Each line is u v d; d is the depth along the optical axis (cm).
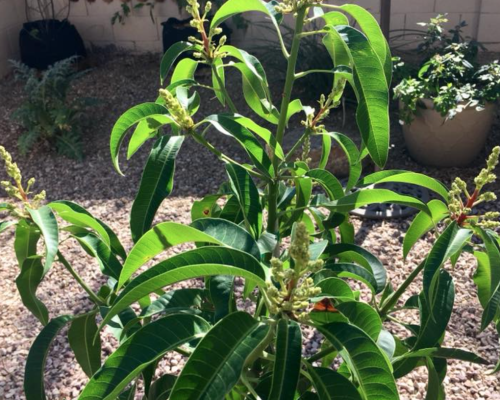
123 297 95
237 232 107
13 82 609
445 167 425
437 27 468
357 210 370
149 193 111
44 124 480
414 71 448
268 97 139
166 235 101
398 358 131
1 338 296
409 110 403
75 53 622
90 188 436
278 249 131
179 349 145
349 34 107
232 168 120
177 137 114
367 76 105
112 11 649
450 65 413
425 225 135
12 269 350
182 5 616
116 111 543
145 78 599
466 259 329
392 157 445
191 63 141
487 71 423
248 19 609
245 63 129
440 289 125
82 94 572
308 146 160
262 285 96
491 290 112
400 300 303
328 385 99
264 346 96
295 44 124
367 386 92
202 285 322
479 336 277
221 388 86
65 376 270
